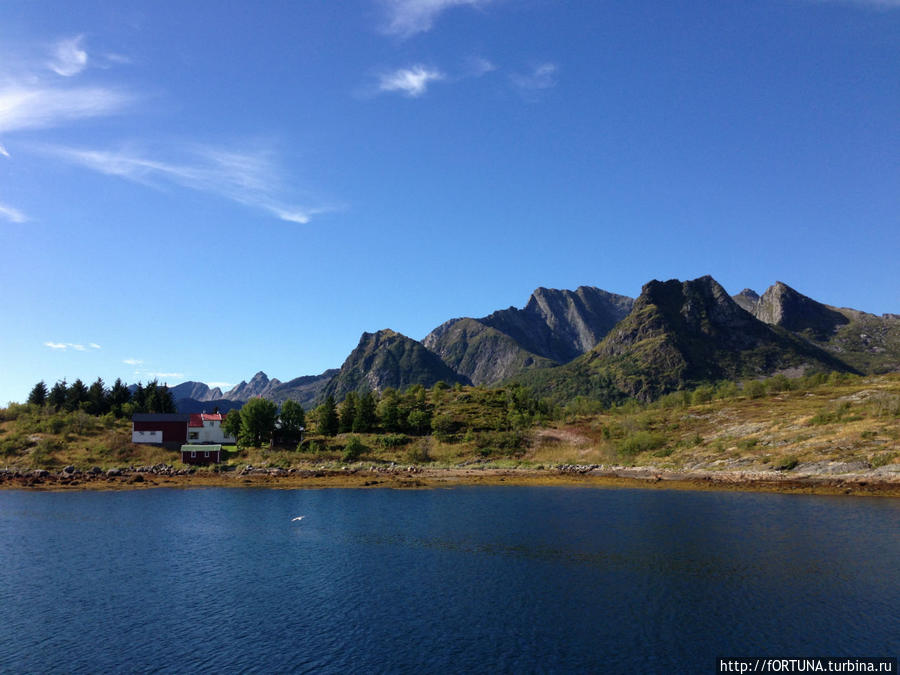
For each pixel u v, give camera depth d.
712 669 31.38
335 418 159.62
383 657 32.97
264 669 31.48
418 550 57.81
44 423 146.50
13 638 35.62
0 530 67.12
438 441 151.12
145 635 36.09
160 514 78.06
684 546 58.44
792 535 62.62
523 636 35.91
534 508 82.19
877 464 99.19
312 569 50.97
